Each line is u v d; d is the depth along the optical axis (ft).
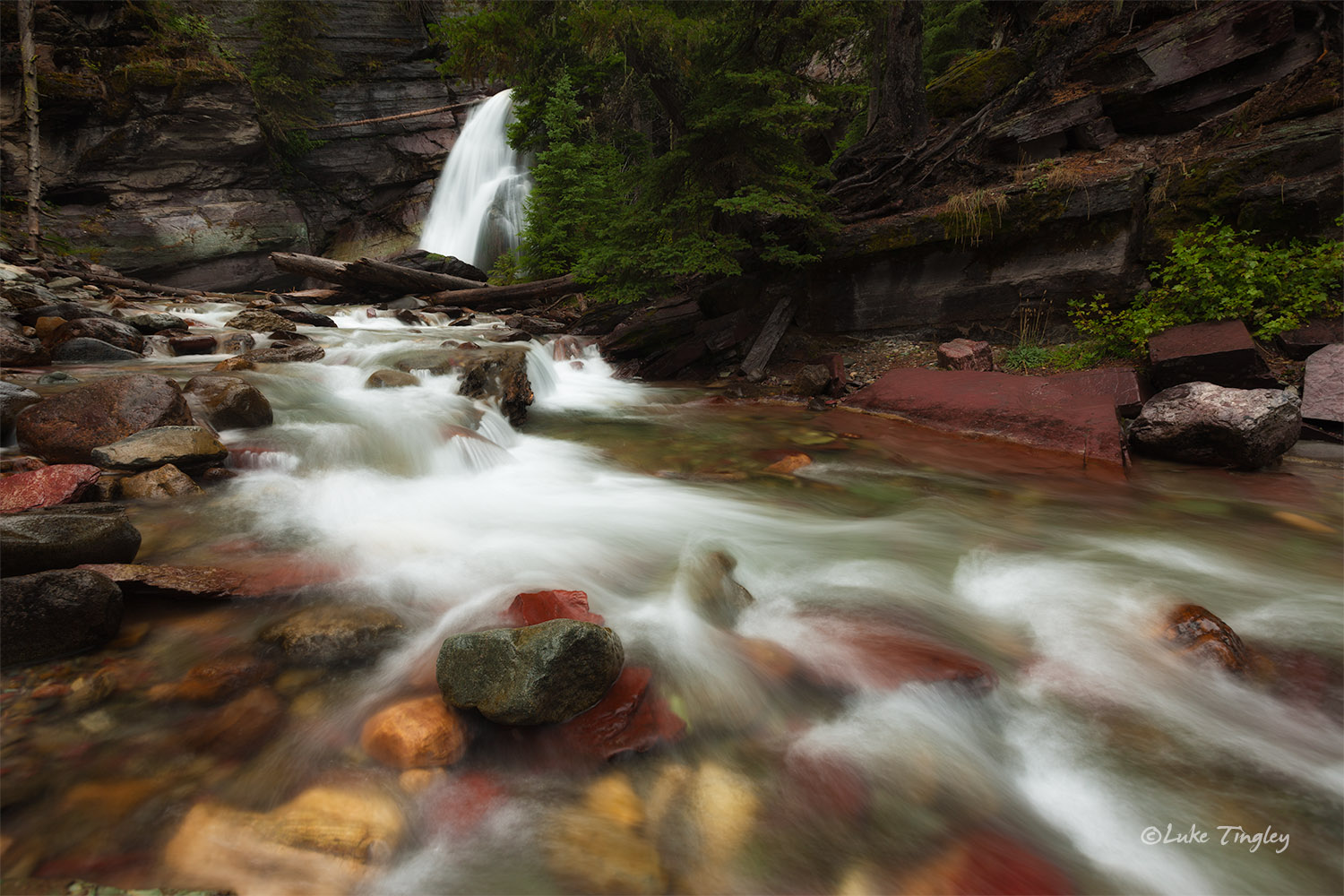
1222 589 12.23
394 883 6.02
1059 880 6.31
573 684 7.75
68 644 8.46
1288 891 6.24
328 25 91.91
